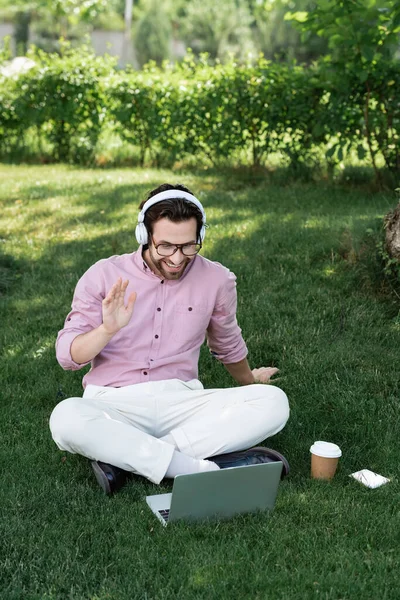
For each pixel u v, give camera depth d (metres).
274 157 10.22
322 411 3.95
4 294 5.64
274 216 7.08
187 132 10.03
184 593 2.46
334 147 8.35
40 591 2.47
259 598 2.45
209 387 4.23
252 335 4.77
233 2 31.16
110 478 3.08
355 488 3.20
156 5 31.91
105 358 3.37
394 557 2.69
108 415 3.16
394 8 7.29
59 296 5.50
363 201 7.71
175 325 3.38
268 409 3.25
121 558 2.66
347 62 7.94
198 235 3.21
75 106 10.95
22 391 4.20
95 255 6.29
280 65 9.24
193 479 2.78
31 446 3.57
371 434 3.70
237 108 9.44
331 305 5.11
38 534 2.80
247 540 2.76
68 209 7.75
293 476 3.30
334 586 2.50
